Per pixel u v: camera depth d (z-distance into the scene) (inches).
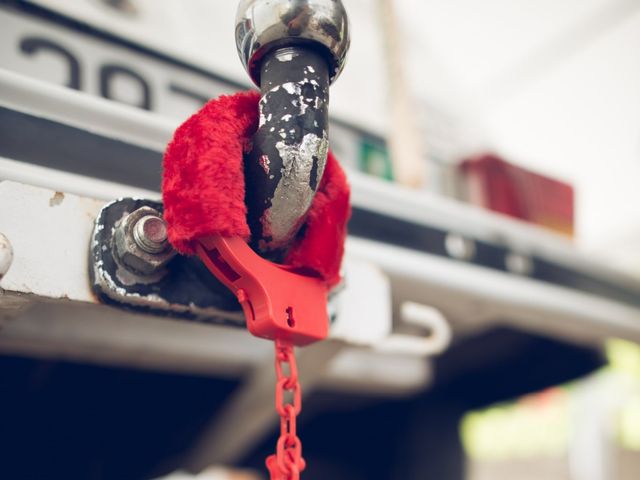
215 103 16.2
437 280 28.5
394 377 37.7
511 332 39.5
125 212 17.1
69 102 21.1
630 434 103.7
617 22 73.6
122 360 27.4
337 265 17.2
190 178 15.7
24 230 16.5
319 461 43.4
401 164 30.6
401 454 42.7
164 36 27.1
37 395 30.6
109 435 33.4
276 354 16.3
